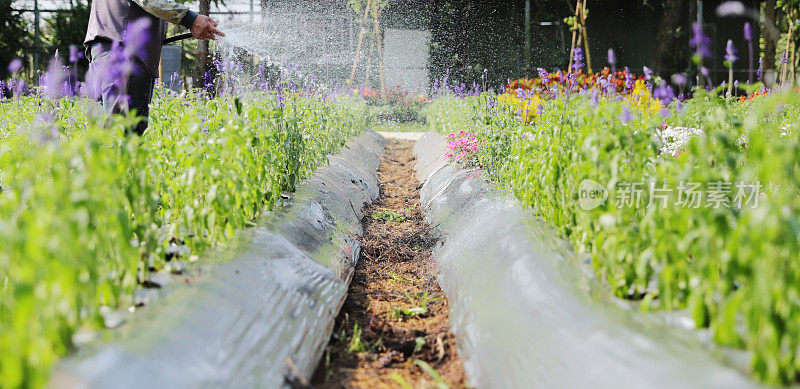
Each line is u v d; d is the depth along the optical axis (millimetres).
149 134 4418
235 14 24938
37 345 2059
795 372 2281
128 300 2910
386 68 26516
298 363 3275
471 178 7367
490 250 4633
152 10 5125
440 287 5281
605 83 4562
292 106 6621
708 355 2385
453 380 3543
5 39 23344
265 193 5129
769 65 15719
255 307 3254
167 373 2312
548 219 4629
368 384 3461
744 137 4812
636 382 2273
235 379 2619
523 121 6848
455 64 26250
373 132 17203
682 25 22000
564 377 2641
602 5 24891
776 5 14914
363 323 4438
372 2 24766
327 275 4539
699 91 3535
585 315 2934
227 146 4148
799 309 2379
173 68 20547
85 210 2443
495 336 3453
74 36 23250
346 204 7270
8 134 6102
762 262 2354
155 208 3701
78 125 5797
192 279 3314
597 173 3596
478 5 26156
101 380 2139
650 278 3221
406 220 7895
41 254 2154
